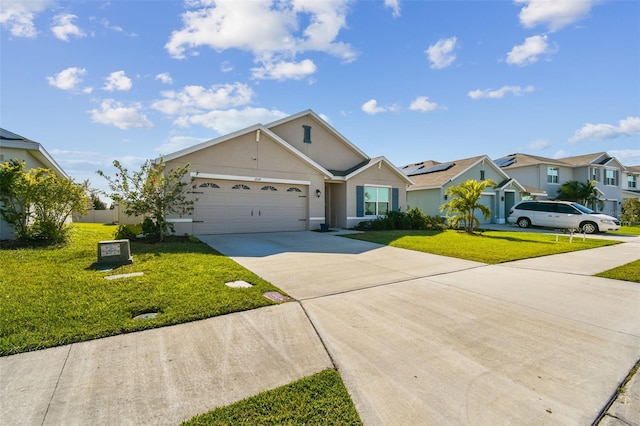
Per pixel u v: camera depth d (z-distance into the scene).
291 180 13.95
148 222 9.94
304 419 2.07
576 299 4.79
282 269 6.56
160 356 2.86
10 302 3.97
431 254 8.71
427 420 2.09
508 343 3.28
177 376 2.54
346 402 2.26
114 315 3.67
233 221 12.60
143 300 4.18
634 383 2.57
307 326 3.62
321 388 2.42
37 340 3.02
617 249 10.11
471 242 11.07
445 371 2.71
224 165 12.19
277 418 2.07
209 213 12.05
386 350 3.08
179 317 3.68
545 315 4.10
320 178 14.98
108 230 14.21
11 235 9.32
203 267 6.18
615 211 31.20
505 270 6.81
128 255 6.47
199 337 3.26
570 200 26.94
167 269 5.95
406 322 3.81
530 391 2.44
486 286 5.49
